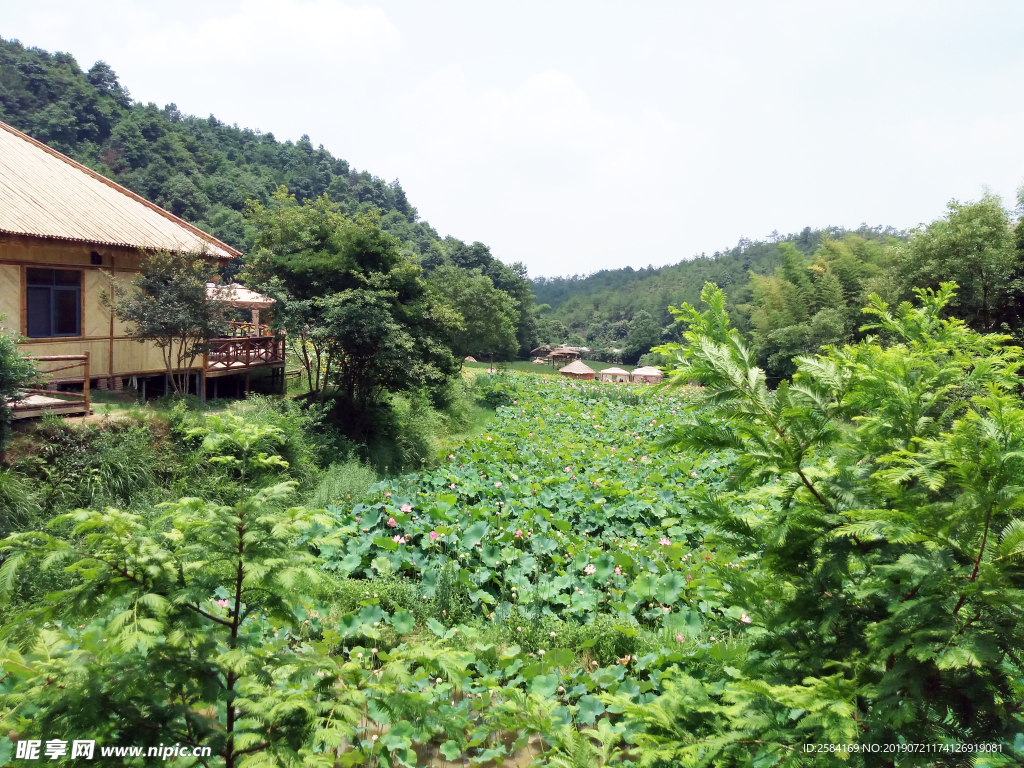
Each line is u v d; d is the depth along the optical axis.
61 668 2.71
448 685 5.72
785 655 2.84
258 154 123.38
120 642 2.54
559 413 24.72
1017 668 2.49
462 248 78.75
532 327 79.69
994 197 21.80
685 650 6.31
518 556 8.86
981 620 2.35
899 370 3.13
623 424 22.17
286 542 3.21
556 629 7.35
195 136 111.19
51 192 13.80
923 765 2.31
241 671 2.79
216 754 2.79
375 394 18.14
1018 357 3.28
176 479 10.13
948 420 3.25
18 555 2.77
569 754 3.23
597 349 106.25
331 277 16.73
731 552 3.20
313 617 6.92
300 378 19.78
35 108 86.19
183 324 12.96
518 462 15.57
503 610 7.81
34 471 9.03
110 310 14.02
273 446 11.80
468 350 32.50
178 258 13.40
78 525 2.88
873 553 2.70
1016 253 21.00
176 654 2.78
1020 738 2.32
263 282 17.16
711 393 2.97
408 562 8.73
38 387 10.59
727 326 3.23
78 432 9.90
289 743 2.83
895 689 2.33
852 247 39.34
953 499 2.61
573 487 12.41
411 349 16.58
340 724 2.87
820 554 2.80
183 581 3.02
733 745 2.58
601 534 10.71
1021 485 2.27
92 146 82.81
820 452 3.11
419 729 3.14
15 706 2.64
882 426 3.06
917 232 23.19
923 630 2.30
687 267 146.12
